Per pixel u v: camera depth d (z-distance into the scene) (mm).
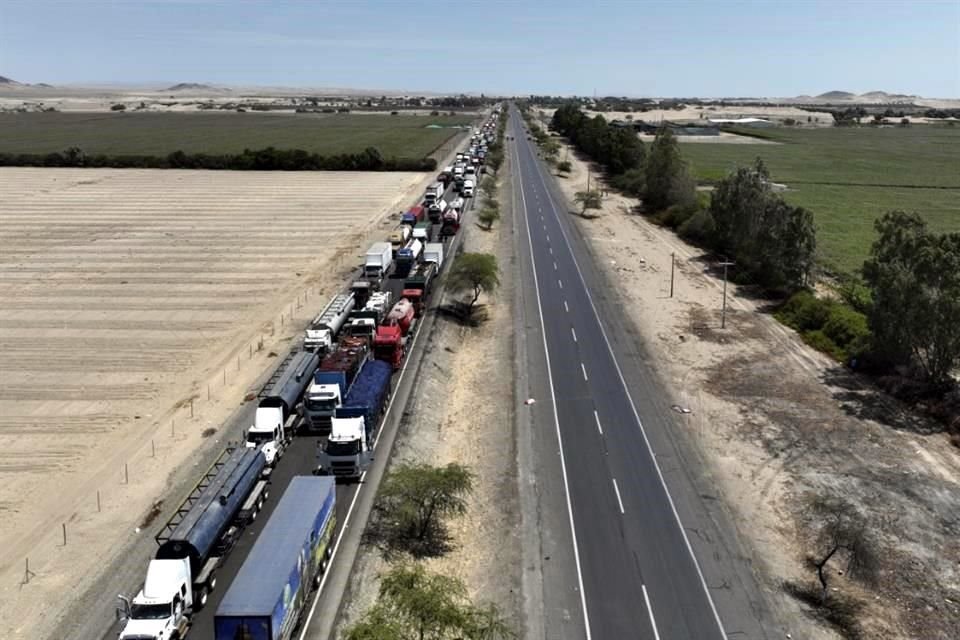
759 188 90688
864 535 35875
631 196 146125
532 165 187750
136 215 118250
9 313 71688
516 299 79062
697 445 48062
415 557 35812
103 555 35719
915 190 152500
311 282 82125
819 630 31609
